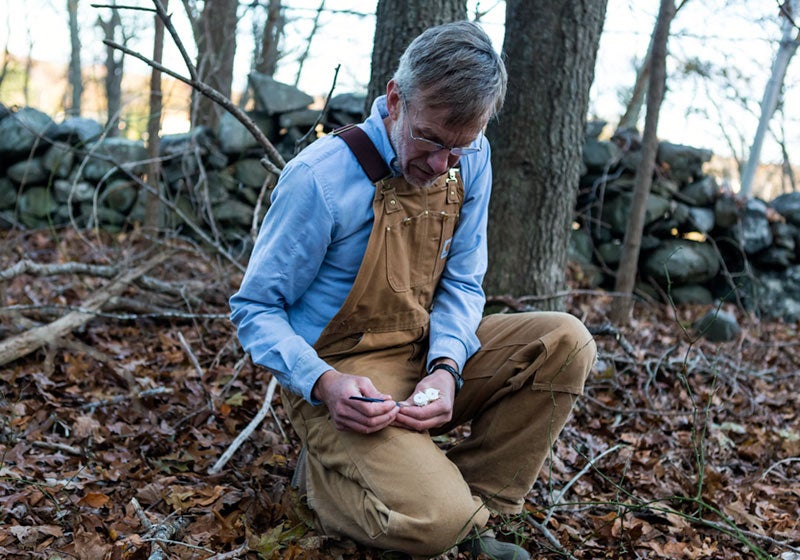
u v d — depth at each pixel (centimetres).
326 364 186
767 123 736
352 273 192
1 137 639
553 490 259
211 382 331
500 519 228
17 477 224
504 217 389
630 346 388
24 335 322
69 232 621
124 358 352
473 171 203
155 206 574
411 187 188
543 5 378
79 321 346
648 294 641
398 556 197
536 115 382
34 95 1480
